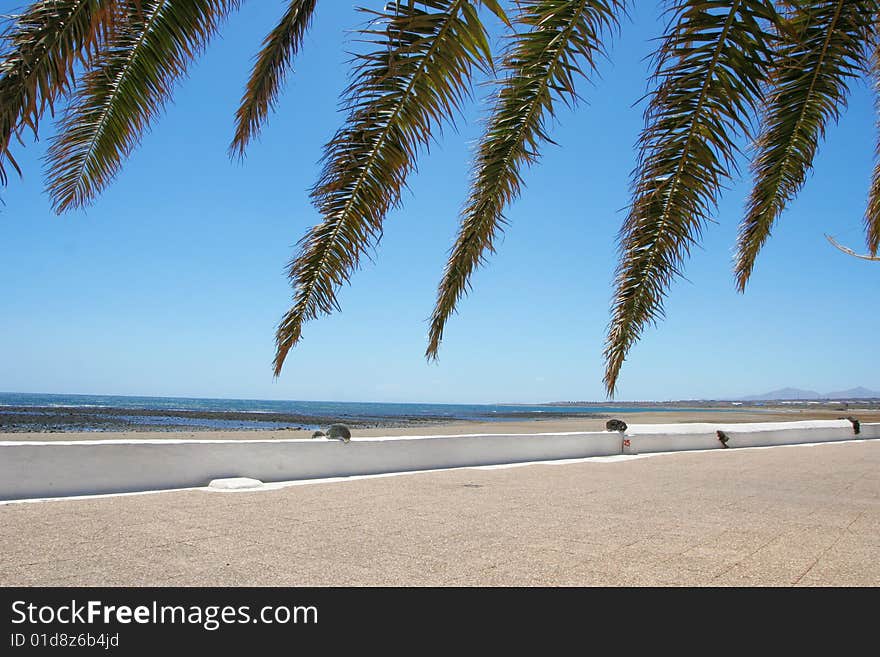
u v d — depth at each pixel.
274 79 4.03
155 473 8.74
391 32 2.89
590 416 73.50
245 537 5.98
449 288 4.59
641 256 4.20
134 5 2.82
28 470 7.74
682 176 3.65
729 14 2.94
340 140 3.26
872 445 23.25
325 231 3.59
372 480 10.40
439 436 12.52
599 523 7.12
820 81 3.76
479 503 8.32
